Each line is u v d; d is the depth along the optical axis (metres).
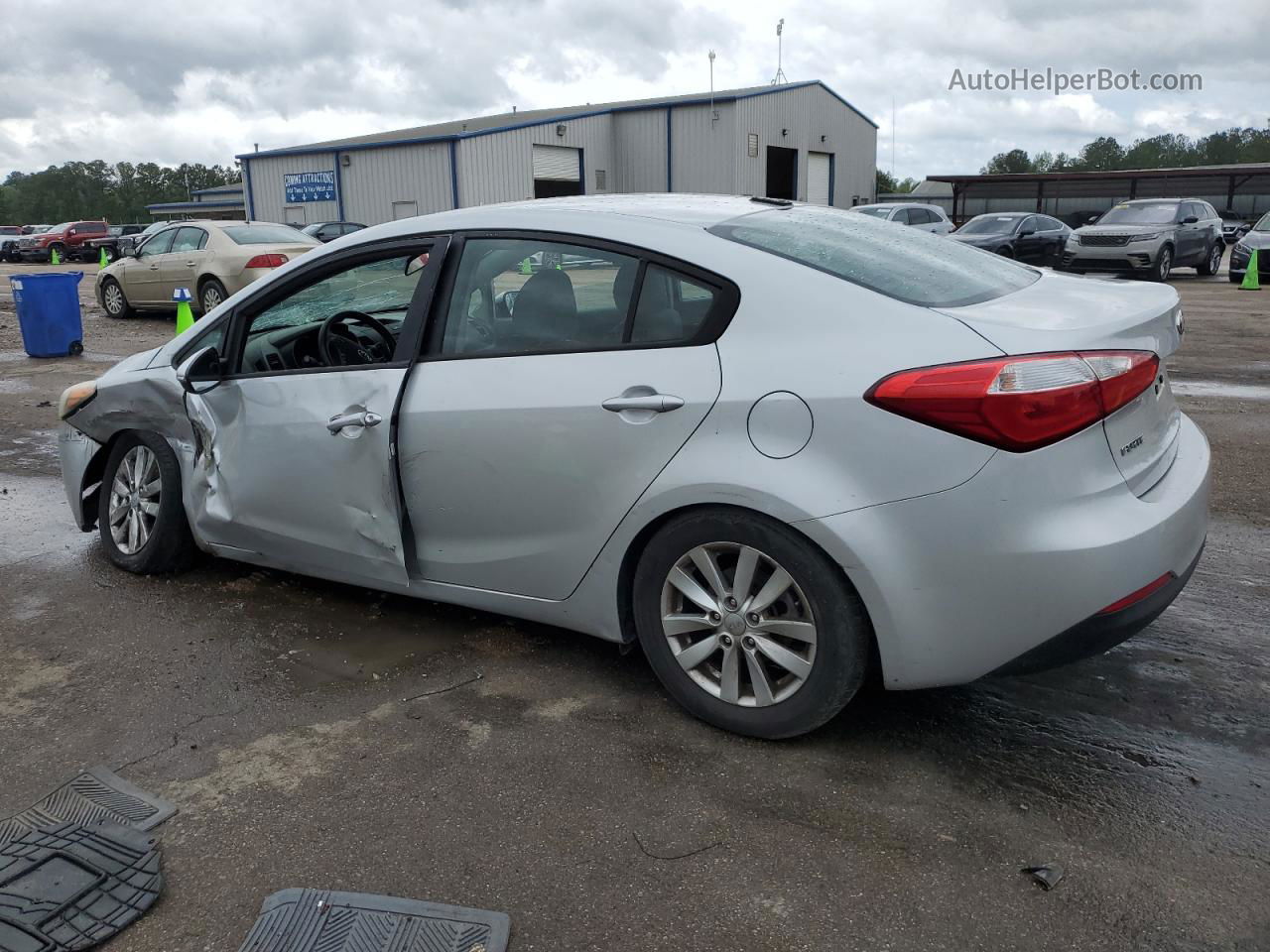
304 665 3.59
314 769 2.93
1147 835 2.56
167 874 2.47
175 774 2.91
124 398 4.32
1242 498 5.39
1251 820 2.62
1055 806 2.69
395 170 34.47
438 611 4.05
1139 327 2.79
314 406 3.64
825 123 40.44
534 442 3.15
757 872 2.45
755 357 2.81
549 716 3.21
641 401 2.93
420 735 3.11
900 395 2.59
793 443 2.72
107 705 3.32
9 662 3.64
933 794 2.76
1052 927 2.25
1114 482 2.66
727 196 3.80
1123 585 2.60
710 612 2.99
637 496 2.98
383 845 2.57
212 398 4.01
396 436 3.42
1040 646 2.63
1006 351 2.57
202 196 63.09
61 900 2.35
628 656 3.63
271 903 2.34
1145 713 3.17
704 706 3.08
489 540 3.37
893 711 3.20
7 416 8.44
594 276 3.13
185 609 4.11
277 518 3.86
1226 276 23.41
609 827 2.63
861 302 2.77
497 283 3.31
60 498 5.89
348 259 3.69
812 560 2.75
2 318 16.97
